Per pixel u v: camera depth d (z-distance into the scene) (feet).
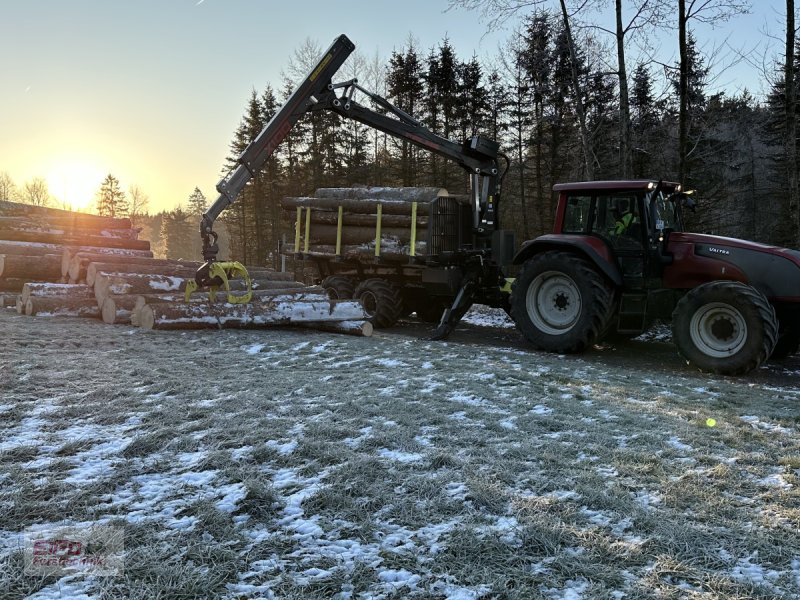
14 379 15.44
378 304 34.53
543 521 8.13
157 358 19.49
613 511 8.67
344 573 6.84
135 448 10.71
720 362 22.07
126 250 37.93
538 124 73.67
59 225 38.96
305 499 8.63
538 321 27.43
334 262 37.27
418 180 86.17
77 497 8.70
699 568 7.20
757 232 79.61
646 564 7.25
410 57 83.25
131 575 6.68
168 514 8.25
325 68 28.25
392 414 13.38
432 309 37.40
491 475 9.79
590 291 25.44
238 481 9.36
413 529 7.96
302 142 97.71
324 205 36.42
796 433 13.38
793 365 24.99
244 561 7.06
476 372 18.84
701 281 24.17
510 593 6.51
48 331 23.57
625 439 12.34
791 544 7.80
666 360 25.72
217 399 14.30
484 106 80.79
